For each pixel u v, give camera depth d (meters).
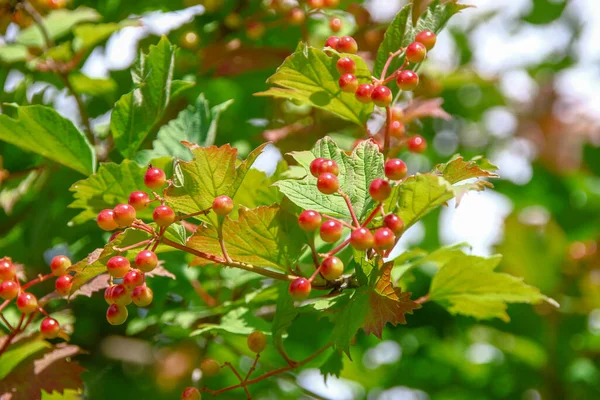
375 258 0.85
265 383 1.15
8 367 0.93
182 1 1.12
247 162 0.84
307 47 0.89
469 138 1.45
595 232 1.44
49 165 1.05
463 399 1.25
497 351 1.25
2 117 0.94
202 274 1.01
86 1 1.15
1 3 1.05
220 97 1.13
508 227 1.22
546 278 1.20
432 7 0.91
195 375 0.97
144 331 1.09
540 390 1.18
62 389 0.92
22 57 1.07
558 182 1.52
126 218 0.82
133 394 1.14
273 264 0.87
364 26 1.09
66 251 1.11
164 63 0.95
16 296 0.91
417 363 1.29
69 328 0.98
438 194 0.83
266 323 0.94
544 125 1.56
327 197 0.86
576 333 1.19
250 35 1.07
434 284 0.94
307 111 1.09
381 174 0.86
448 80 1.21
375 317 0.84
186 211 0.85
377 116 1.04
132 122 0.95
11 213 1.08
